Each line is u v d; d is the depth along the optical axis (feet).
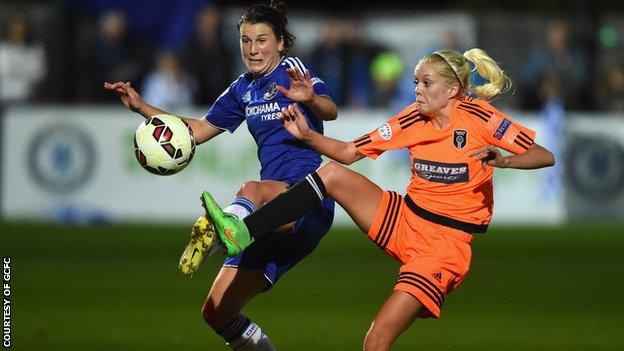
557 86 240.12
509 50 261.65
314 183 81.41
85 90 236.22
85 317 120.37
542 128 227.20
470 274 160.76
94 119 213.87
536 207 225.15
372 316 123.85
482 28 262.67
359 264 170.91
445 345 108.06
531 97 242.78
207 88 232.73
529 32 262.26
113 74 236.63
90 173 214.48
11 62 234.79
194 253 79.05
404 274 80.33
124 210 215.31
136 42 249.55
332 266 168.45
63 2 247.09
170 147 85.25
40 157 213.66
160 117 86.28
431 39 265.34
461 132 81.66
